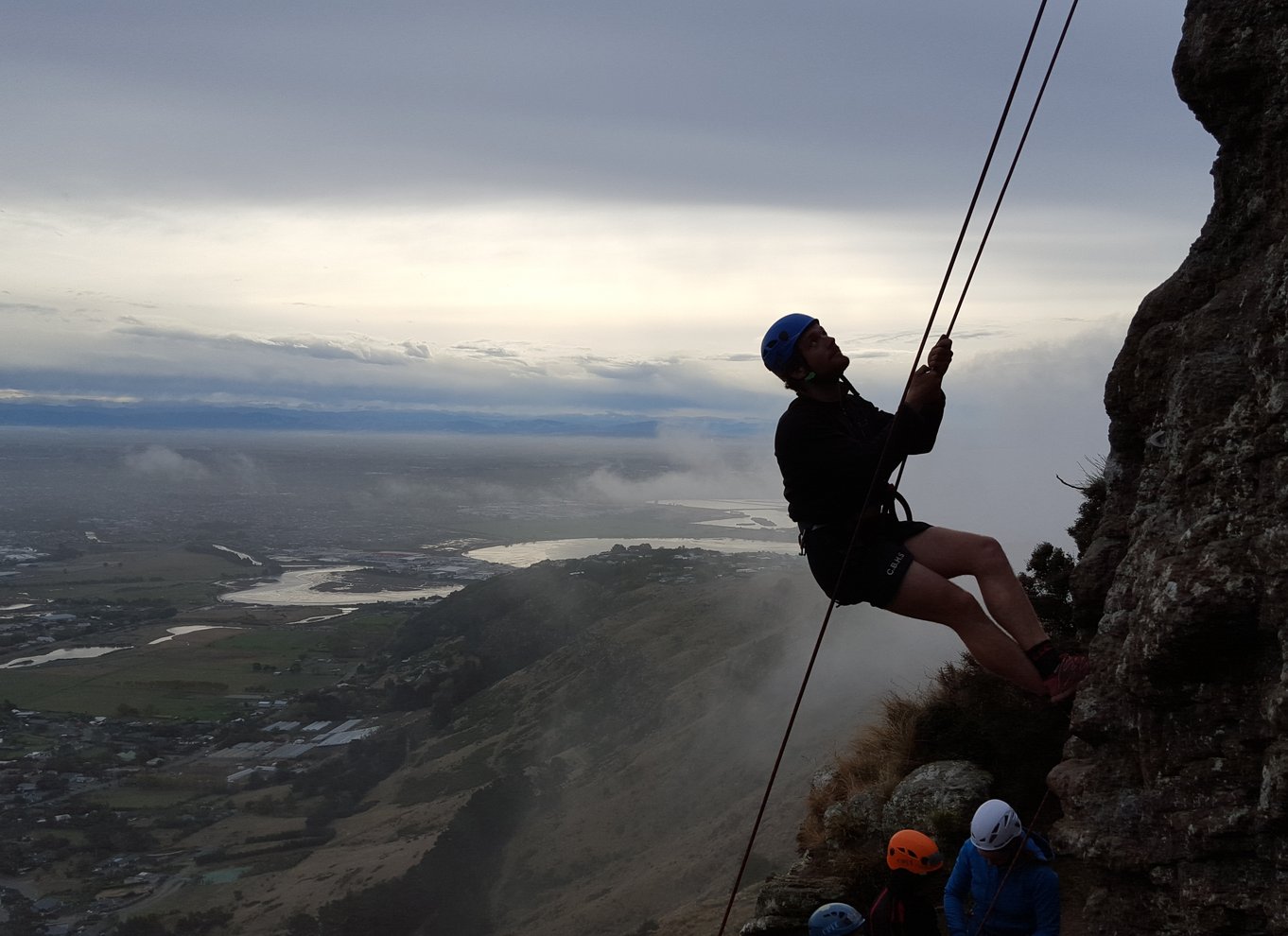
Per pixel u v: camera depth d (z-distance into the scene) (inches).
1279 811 162.9
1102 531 250.8
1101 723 209.5
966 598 169.5
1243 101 210.1
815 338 178.1
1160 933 191.2
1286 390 171.9
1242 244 216.7
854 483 174.9
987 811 238.7
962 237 169.2
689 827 2844.5
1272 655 173.2
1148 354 227.5
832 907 291.4
